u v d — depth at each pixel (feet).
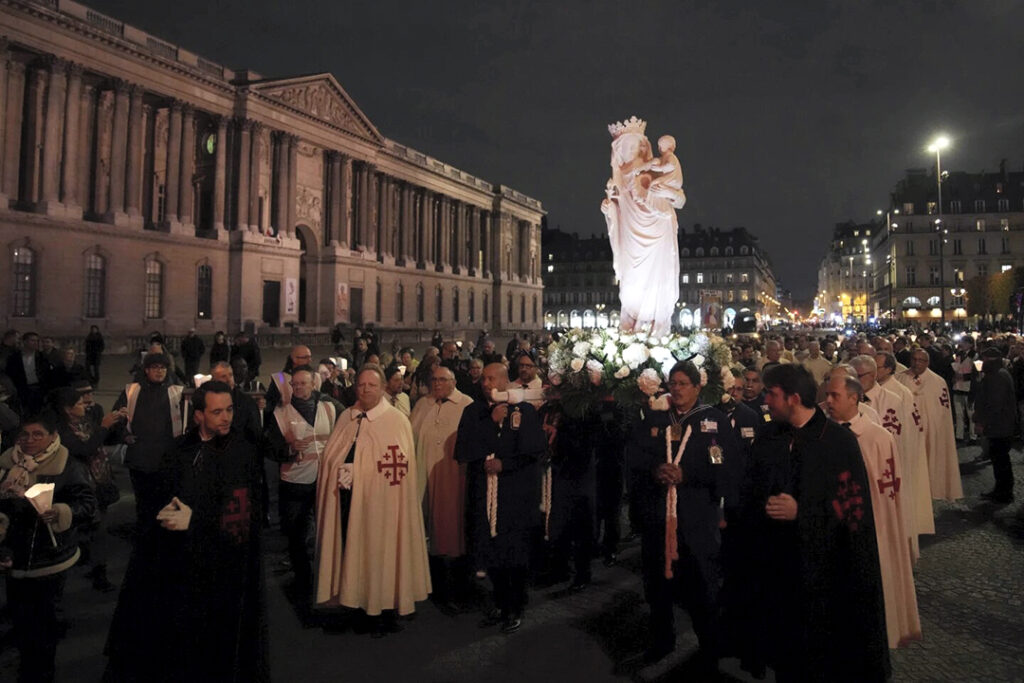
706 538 19.42
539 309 357.61
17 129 131.54
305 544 25.12
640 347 29.60
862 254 518.37
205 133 172.76
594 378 27.35
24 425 17.89
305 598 24.88
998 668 19.24
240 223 172.86
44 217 132.26
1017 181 305.94
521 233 342.85
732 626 17.30
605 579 27.22
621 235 38.75
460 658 20.26
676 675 19.17
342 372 41.57
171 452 16.40
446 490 25.91
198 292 165.99
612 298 451.94
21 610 17.38
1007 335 79.20
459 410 27.22
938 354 56.54
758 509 16.35
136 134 149.89
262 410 27.68
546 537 27.14
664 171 37.99
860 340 53.98
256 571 16.46
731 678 19.02
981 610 23.18
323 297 205.77
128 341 141.59
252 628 16.25
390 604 21.59
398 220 251.80
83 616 23.07
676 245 38.75
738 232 456.45
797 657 15.12
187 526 15.39
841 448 15.40
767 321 403.13
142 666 15.30
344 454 22.12
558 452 26.40
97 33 139.23
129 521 33.53
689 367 20.08
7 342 52.44
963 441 57.41
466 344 113.09
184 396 26.11
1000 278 200.75
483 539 22.45
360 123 218.18
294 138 190.19
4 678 18.89
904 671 19.07
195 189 173.78
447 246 282.56
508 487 22.53
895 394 28.58
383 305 236.63
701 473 19.48
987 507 36.50
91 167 147.02
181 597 15.53
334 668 19.60
